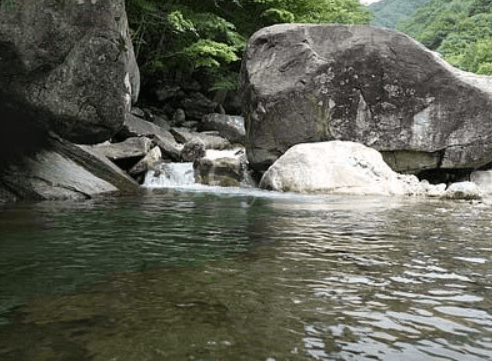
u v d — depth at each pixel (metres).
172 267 2.37
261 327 1.53
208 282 2.08
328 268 2.38
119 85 5.43
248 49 10.29
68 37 4.95
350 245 3.02
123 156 9.47
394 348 1.38
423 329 1.54
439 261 2.56
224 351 1.33
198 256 2.64
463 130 9.55
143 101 17.44
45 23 4.78
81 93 5.22
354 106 9.54
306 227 3.81
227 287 2.00
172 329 1.49
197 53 15.85
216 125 16.02
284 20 17.64
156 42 16.31
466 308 1.76
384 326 1.56
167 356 1.29
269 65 9.93
